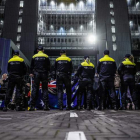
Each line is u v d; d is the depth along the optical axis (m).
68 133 1.34
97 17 57.19
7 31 55.16
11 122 2.28
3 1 58.41
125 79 6.57
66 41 56.53
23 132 1.47
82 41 56.56
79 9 59.47
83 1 60.00
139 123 2.11
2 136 1.28
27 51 53.50
